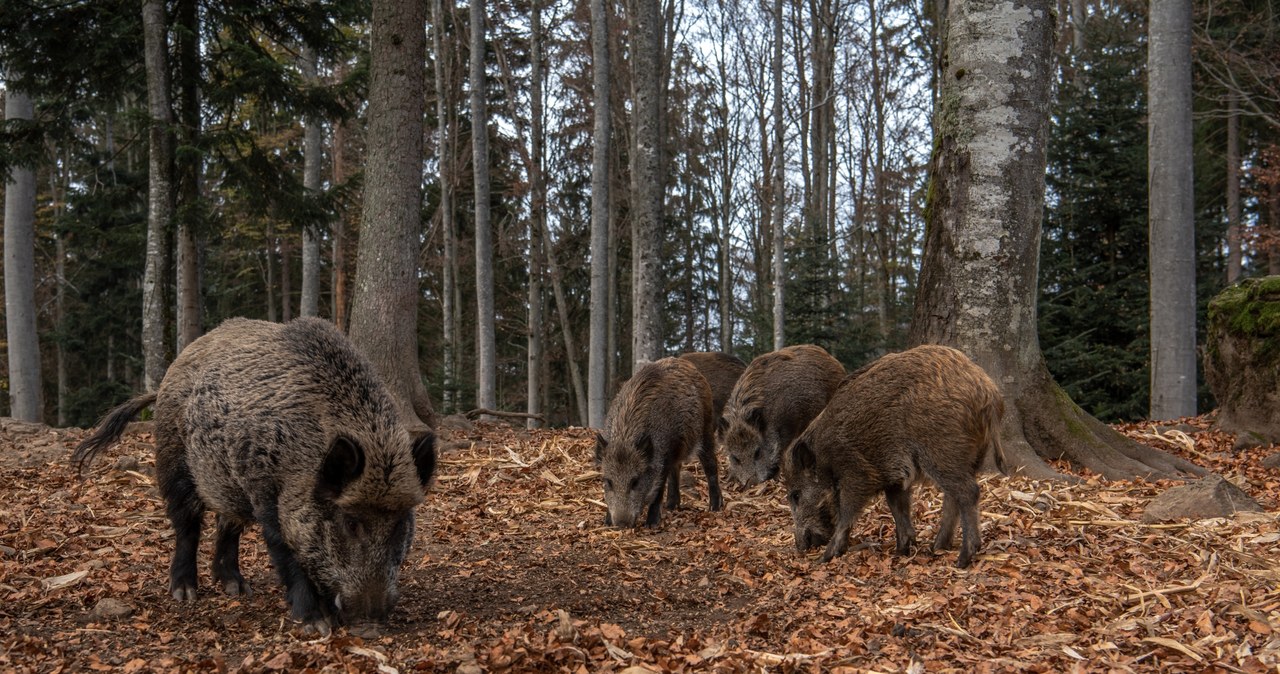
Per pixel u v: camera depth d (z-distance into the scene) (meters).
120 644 4.80
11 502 8.42
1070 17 35.59
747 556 6.95
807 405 9.37
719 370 11.23
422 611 5.55
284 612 5.48
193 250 18.70
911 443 6.30
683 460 8.68
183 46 18.88
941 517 6.74
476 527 8.10
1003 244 9.46
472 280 38.09
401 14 12.20
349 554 4.65
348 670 4.24
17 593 5.73
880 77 39.22
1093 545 6.38
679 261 44.25
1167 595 5.20
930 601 5.23
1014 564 5.99
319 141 27.23
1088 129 19.11
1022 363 9.45
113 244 30.14
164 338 17.77
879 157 37.94
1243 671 4.04
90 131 41.97
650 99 17.67
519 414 14.59
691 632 5.05
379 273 12.27
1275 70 23.56
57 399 42.53
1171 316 15.52
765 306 34.25
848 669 4.24
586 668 4.31
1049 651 4.42
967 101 9.61
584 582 6.27
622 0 31.12
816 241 23.12
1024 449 9.06
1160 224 15.62
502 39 32.31
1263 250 25.06
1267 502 7.73
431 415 12.57
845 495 6.66
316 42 19.86
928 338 9.86
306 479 4.74
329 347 5.15
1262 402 10.96
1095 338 18.92
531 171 30.44
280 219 20.48
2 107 36.59
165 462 5.60
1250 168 24.58
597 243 23.36
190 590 5.75
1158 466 9.19
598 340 23.27
